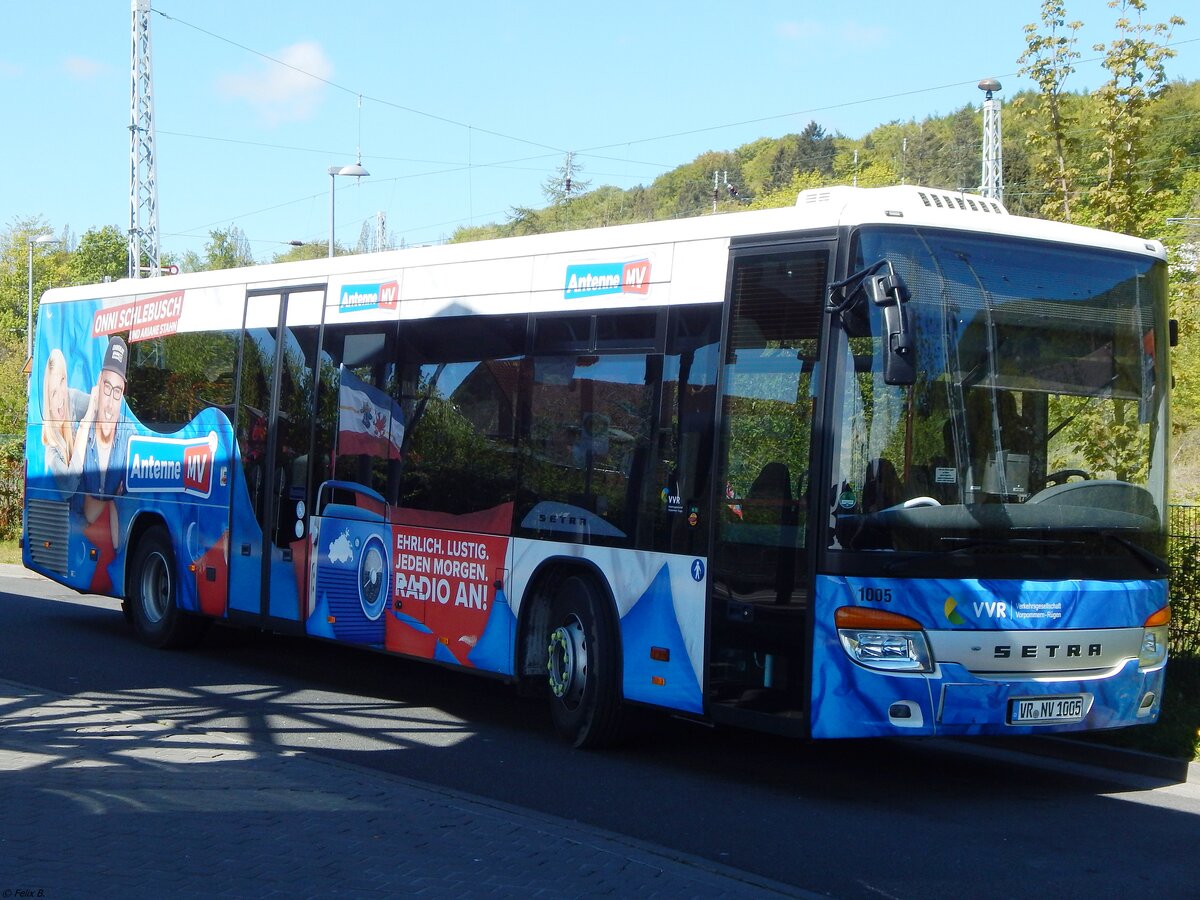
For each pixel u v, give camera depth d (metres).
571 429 9.09
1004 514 7.72
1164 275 8.66
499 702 11.01
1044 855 6.79
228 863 5.93
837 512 7.45
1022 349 7.95
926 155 100.75
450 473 10.00
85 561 14.43
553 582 9.35
